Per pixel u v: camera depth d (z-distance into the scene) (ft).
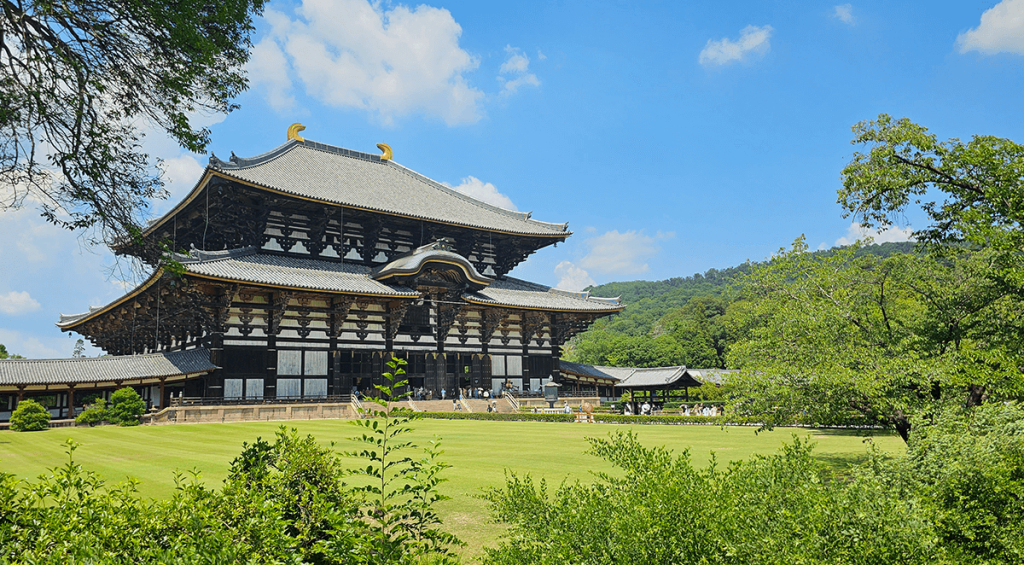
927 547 19.48
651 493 21.94
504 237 213.46
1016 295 51.78
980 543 23.58
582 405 177.88
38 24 34.50
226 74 40.75
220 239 180.34
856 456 66.23
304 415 140.87
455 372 191.93
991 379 44.45
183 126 39.50
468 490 51.52
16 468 64.34
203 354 149.48
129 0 35.09
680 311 526.57
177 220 174.09
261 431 105.40
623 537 20.15
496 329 202.49
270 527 18.47
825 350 53.57
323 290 152.35
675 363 382.63
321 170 200.44
